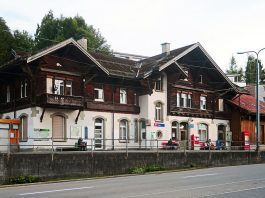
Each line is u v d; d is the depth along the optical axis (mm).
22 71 38219
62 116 38438
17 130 38094
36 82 36719
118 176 28172
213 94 52188
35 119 36531
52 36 60031
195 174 26375
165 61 44719
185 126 48500
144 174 29125
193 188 18500
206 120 50938
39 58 36312
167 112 46094
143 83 43875
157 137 44688
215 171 28625
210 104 51844
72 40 37312
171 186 19406
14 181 24266
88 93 40688
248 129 53844
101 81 41969
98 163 28719
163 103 45594
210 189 18047
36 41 60281
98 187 19703
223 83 51469
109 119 42125
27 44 57469
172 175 26312
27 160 25125
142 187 19188
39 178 25484
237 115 53438
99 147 41312
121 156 30141
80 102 38156
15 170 24547
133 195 16328
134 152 31078
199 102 50375
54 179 26188
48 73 37344
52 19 62125
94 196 16250
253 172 26750
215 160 36906
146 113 44062
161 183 20891
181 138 47812
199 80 50781
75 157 27500
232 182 20812
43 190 19141
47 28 60562
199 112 49969
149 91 44156
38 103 36531
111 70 42531
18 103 39094
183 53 45875
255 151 40938
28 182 24688
